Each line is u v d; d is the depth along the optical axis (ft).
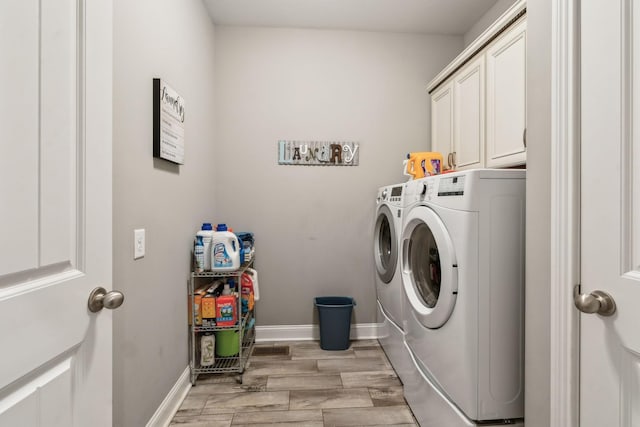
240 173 8.43
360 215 8.67
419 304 5.02
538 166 3.21
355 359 7.32
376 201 8.47
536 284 3.25
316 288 8.62
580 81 2.75
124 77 3.86
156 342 4.79
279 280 8.55
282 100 8.48
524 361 3.79
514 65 5.33
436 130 8.34
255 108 8.43
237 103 8.40
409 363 5.39
